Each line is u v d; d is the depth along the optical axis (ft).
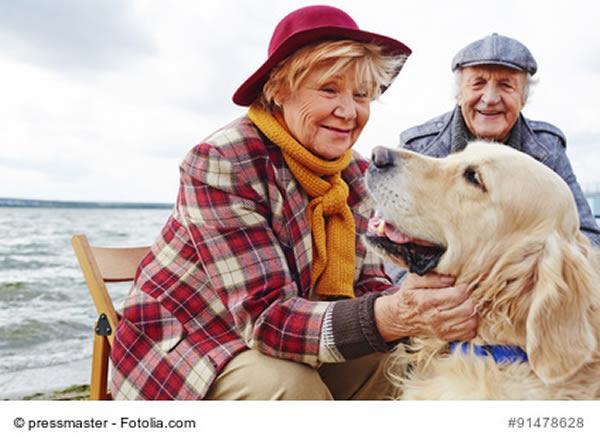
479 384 5.47
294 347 5.20
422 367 6.10
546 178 5.38
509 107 8.71
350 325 5.03
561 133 9.40
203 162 5.55
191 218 5.59
